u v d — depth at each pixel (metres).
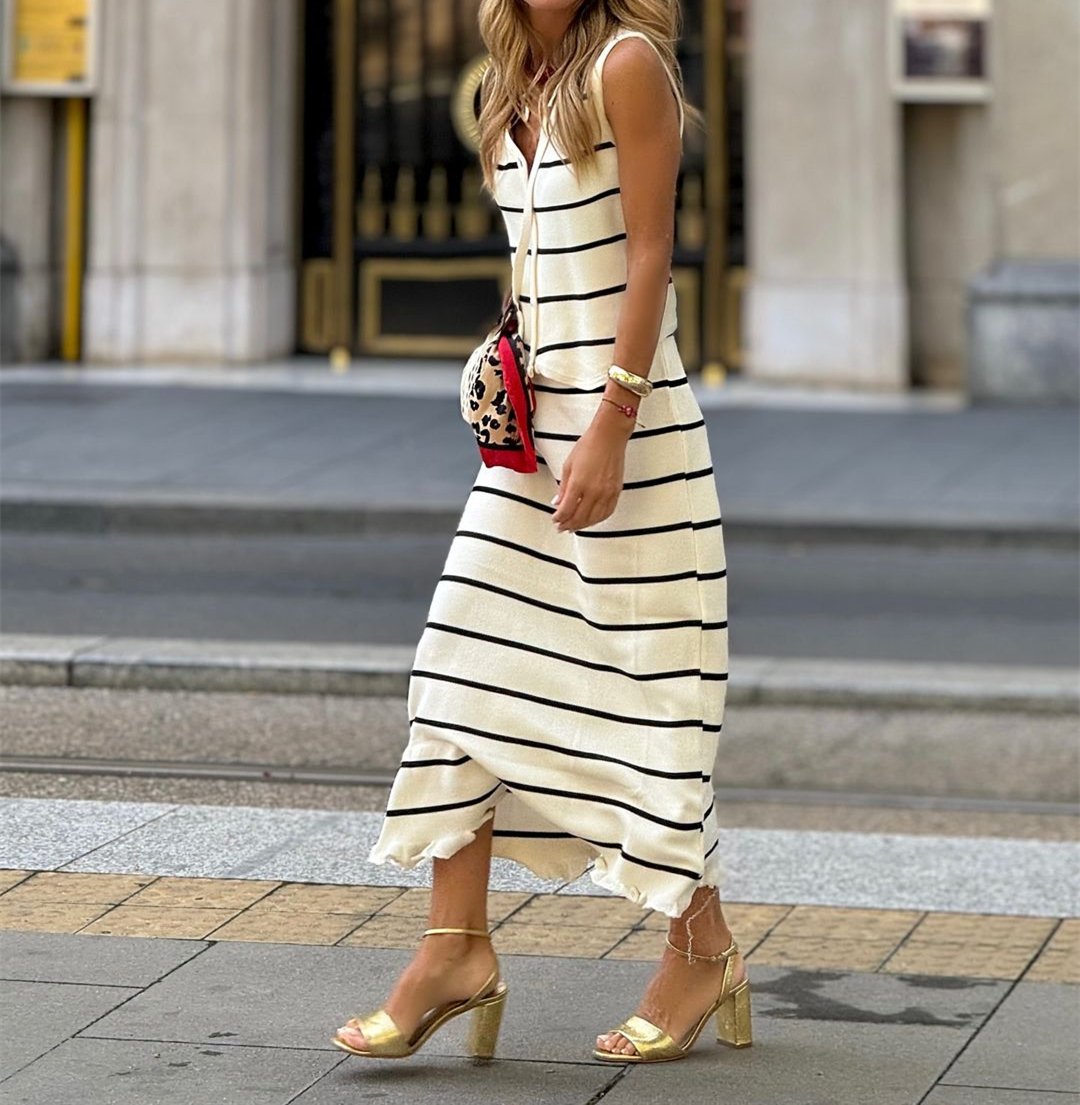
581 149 7.08
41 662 14.96
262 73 30.95
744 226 31.00
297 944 8.77
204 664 15.07
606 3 7.14
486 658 7.38
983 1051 7.82
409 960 8.60
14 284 30.78
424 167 31.81
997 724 15.44
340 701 15.00
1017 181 29.20
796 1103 7.26
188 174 30.83
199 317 31.03
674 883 7.23
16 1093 7.09
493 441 7.29
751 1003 8.23
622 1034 7.63
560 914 9.41
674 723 7.26
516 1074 7.48
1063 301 28.97
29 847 10.09
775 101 29.92
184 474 23.42
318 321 32.34
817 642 17.78
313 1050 7.61
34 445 24.83
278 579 19.84
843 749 14.64
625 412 7.09
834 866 10.59
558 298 7.23
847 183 29.78
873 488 23.66
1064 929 9.54
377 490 22.84
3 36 30.50
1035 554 21.97
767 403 29.06
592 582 7.29
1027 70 29.00
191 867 9.85
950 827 12.65
